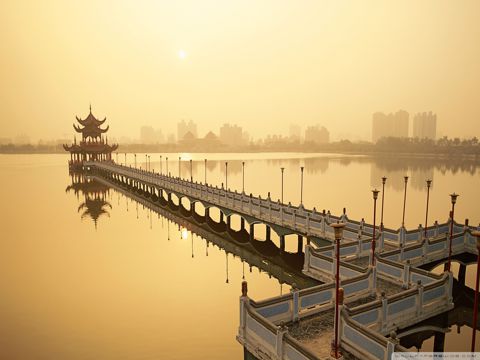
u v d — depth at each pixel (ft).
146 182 223.30
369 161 592.60
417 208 181.88
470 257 79.36
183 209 180.04
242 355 53.26
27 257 101.35
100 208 183.42
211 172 400.26
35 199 205.67
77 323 62.69
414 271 59.06
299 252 103.60
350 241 81.51
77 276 86.48
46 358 51.88
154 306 69.92
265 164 526.98
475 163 531.09
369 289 57.36
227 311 68.18
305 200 205.77
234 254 108.58
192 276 87.66
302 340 44.04
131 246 114.93
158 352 53.72
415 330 50.72
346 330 41.96
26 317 64.85
